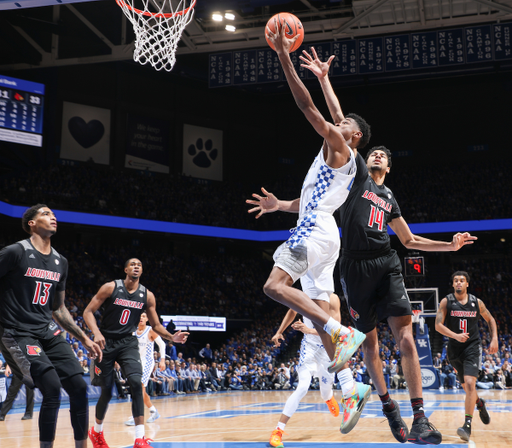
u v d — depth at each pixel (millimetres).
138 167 28422
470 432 5273
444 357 18688
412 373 3719
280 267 3148
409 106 30531
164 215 26781
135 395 4840
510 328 21891
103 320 5223
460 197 27859
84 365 14477
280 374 19891
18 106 22109
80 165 26781
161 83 29656
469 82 29500
